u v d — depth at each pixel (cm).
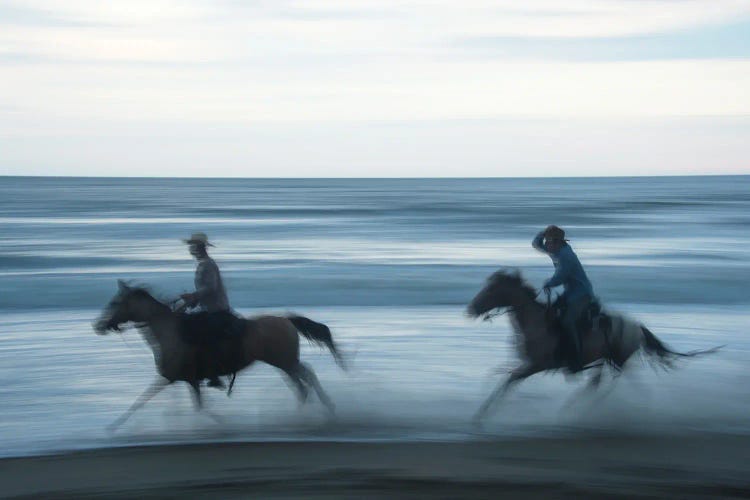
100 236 4338
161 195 14012
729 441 888
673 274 2473
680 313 1858
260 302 1998
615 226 5366
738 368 1273
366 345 1465
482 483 732
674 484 732
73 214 7019
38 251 3381
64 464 796
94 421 977
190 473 768
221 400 1081
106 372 1237
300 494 702
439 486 723
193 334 935
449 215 6975
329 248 3578
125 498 695
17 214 6969
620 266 2712
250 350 951
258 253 3303
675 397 1081
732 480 747
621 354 973
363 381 1194
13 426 952
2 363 1291
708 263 2869
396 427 953
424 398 1091
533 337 955
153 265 2812
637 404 1043
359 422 974
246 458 816
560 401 1071
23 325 1642
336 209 8231
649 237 4347
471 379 1205
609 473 768
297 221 5966
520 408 1037
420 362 1325
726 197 12669
